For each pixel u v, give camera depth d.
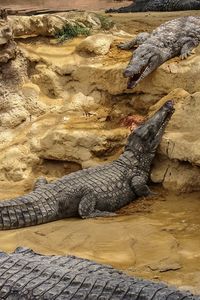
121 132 17.52
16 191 16.64
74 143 17.25
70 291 9.36
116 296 9.05
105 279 9.45
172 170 16.30
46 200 14.65
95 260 12.20
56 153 17.47
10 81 18.95
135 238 13.16
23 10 32.00
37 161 17.75
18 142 18.08
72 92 19.33
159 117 16.44
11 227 14.12
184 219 14.30
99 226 13.89
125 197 15.77
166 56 18.66
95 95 19.03
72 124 17.95
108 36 20.38
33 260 10.29
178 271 11.66
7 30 18.67
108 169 16.03
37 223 14.45
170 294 8.83
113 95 18.72
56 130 17.62
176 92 17.56
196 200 15.50
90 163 16.98
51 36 20.61
